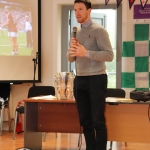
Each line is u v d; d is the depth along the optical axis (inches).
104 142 106.2
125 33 186.9
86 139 112.4
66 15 199.0
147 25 184.1
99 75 103.8
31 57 194.4
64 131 138.6
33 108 133.1
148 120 121.0
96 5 193.9
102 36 101.7
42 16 194.7
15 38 195.0
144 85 185.6
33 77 194.1
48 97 128.0
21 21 194.5
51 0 193.8
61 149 147.8
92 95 104.6
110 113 124.4
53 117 138.9
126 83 187.6
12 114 196.9
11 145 155.7
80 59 106.1
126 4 186.1
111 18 199.0
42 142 162.1
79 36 106.4
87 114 109.8
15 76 195.0
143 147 152.1
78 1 102.1
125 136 123.7
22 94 197.2
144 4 181.8
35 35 193.9
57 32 194.7
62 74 119.1
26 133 124.6
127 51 187.2
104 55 99.7
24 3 193.9
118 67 194.1
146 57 185.0
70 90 119.0
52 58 194.7
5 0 194.2
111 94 152.9
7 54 195.3
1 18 194.9
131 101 111.8
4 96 191.5
